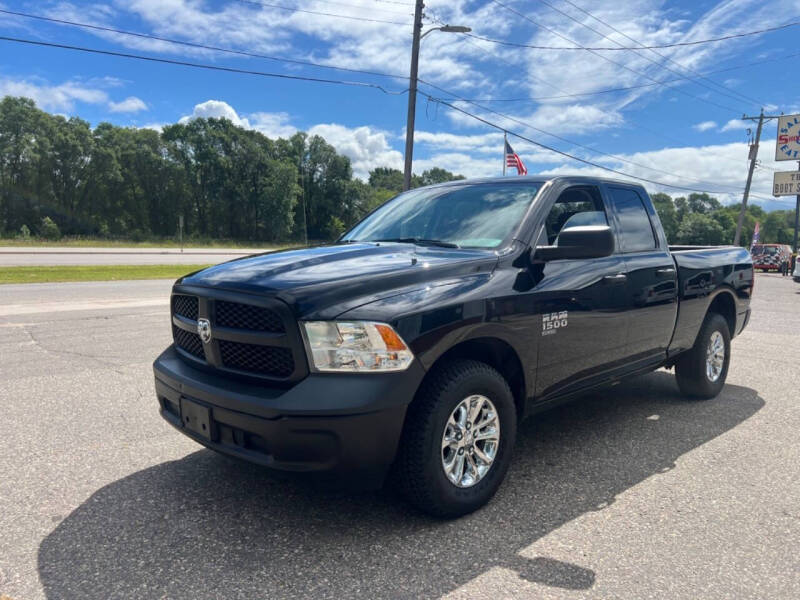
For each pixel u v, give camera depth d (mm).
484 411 3045
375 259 3111
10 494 3150
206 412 2748
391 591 2299
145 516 2916
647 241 4473
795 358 7250
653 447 4027
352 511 2992
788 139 43906
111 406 4730
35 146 71438
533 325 3213
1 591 2270
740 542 2723
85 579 2361
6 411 4574
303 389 2480
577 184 3955
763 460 3795
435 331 2691
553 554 2596
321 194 95625
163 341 7367
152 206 83000
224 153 85688
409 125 19109
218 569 2447
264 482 3336
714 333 5219
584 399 5316
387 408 2520
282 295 2570
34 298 11836
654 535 2781
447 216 3850
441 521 2895
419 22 18578
